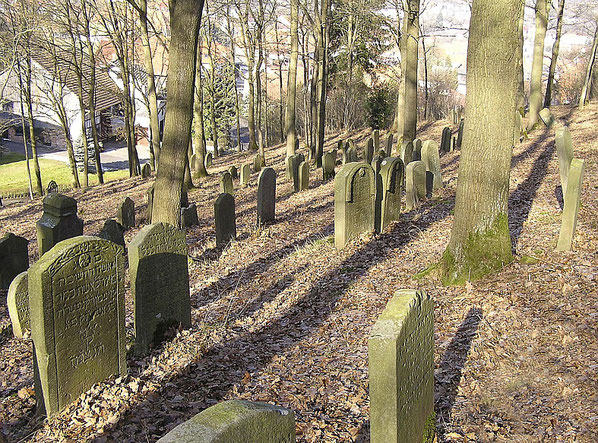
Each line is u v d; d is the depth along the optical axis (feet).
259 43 97.55
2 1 79.66
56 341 17.75
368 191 35.76
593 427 14.08
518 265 25.64
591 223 30.48
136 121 169.78
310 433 15.72
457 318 22.30
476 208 25.31
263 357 21.50
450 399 16.81
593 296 21.48
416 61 68.44
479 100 24.52
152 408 17.78
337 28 120.98
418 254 31.24
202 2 34.53
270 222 45.27
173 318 24.09
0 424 18.11
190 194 68.03
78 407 18.15
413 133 70.28
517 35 23.84
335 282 29.22
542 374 17.25
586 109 94.48
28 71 84.89
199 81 81.30
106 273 19.24
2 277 34.58
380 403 12.21
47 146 163.94
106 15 104.53
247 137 200.13
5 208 78.95
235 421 7.96
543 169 48.60
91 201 75.41
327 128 137.90
